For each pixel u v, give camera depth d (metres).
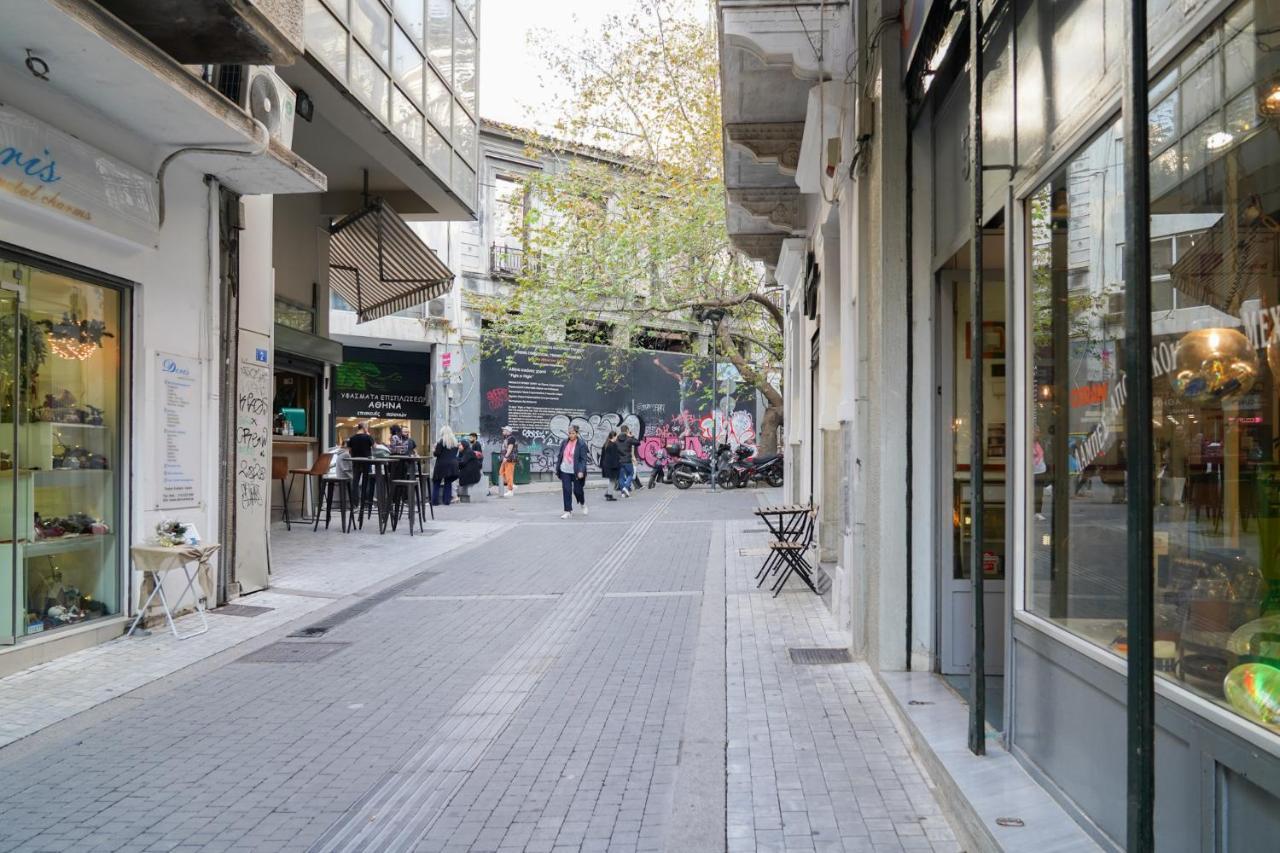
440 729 5.31
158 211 7.70
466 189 15.49
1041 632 3.83
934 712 4.99
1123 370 3.22
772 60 7.57
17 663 6.51
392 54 11.79
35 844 3.84
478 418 27.14
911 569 5.98
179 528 7.81
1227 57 2.62
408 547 13.42
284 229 15.21
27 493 6.76
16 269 6.59
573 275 19.80
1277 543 2.47
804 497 12.84
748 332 23.77
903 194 5.94
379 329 25.17
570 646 7.38
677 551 12.97
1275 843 2.35
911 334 5.96
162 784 4.50
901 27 5.93
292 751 4.96
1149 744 2.34
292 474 17.25
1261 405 2.53
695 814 4.00
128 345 7.70
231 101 7.34
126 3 6.30
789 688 5.96
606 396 30.17
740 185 12.09
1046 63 3.85
